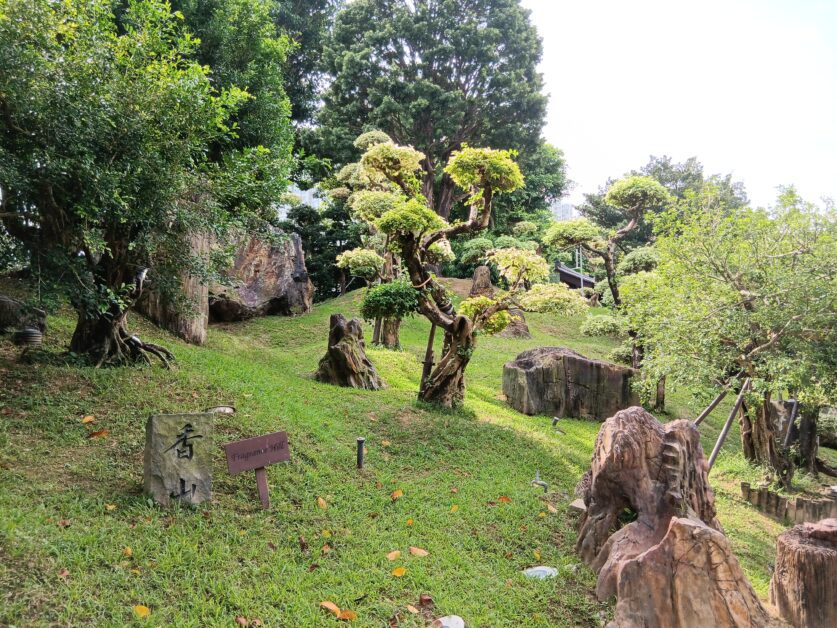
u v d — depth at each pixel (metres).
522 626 5.34
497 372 19.34
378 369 16.12
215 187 9.36
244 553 5.59
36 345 9.79
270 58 17.14
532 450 10.92
